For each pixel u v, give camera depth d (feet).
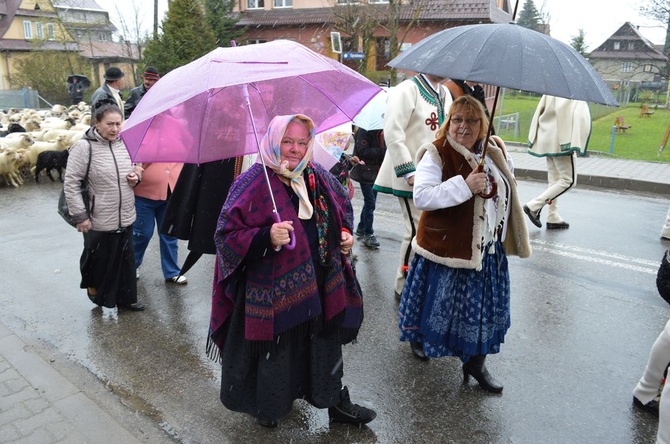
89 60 123.75
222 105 9.76
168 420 10.50
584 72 8.23
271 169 8.62
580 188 32.48
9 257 19.86
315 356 9.36
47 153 33.40
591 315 15.10
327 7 84.94
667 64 98.27
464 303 10.42
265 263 8.52
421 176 10.30
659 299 16.20
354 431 10.12
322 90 10.27
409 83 14.24
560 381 11.80
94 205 14.12
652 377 10.39
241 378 9.13
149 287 17.15
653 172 34.17
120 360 12.76
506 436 10.00
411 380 11.84
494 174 10.27
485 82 7.77
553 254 20.17
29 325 14.53
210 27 79.92
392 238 22.33
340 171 16.74
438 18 75.05
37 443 9.57
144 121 8.60
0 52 143.74
